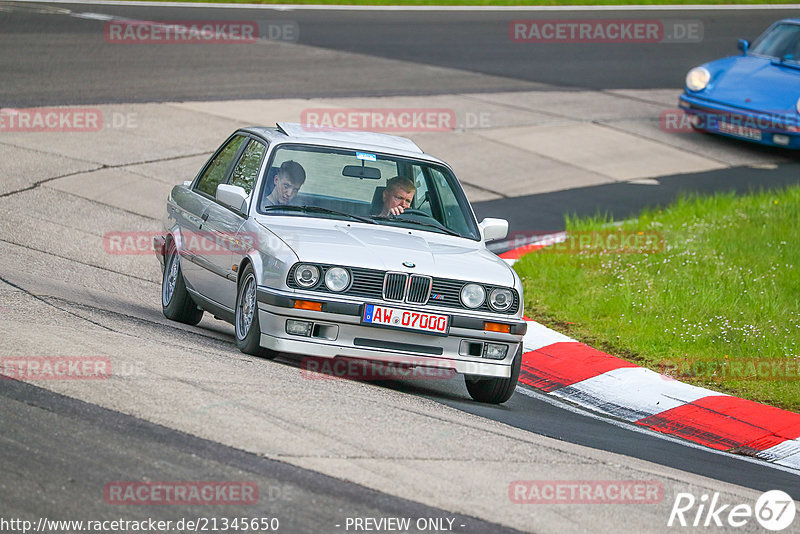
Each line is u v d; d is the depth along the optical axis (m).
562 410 28.83
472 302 26.55
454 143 64.00
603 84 85.25
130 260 39.94
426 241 28.31
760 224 50.12
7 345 23.66
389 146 30.94
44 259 37.06
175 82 69.75
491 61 89.44
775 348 34.56
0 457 17.72
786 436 28.50
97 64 72.06
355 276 25.91
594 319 37.66
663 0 127.94
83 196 47.34
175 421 20.20
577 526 18.11
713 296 38.59
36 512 16.06
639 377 32.06
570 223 49.25
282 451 19.44
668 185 60.94
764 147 71.75
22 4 91.50
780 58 70.88
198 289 30.84
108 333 26.59
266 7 104.25
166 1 101.06
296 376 25.08
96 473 17.59
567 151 65.62
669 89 86.19
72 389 21.23
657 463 24.02
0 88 62.69
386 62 84.25
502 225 30.36
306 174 29.25
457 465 20.23
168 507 16.67
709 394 30.94
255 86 71.19
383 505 17.70
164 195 49.44
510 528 17.55
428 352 26.41
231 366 24.91
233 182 30.72
